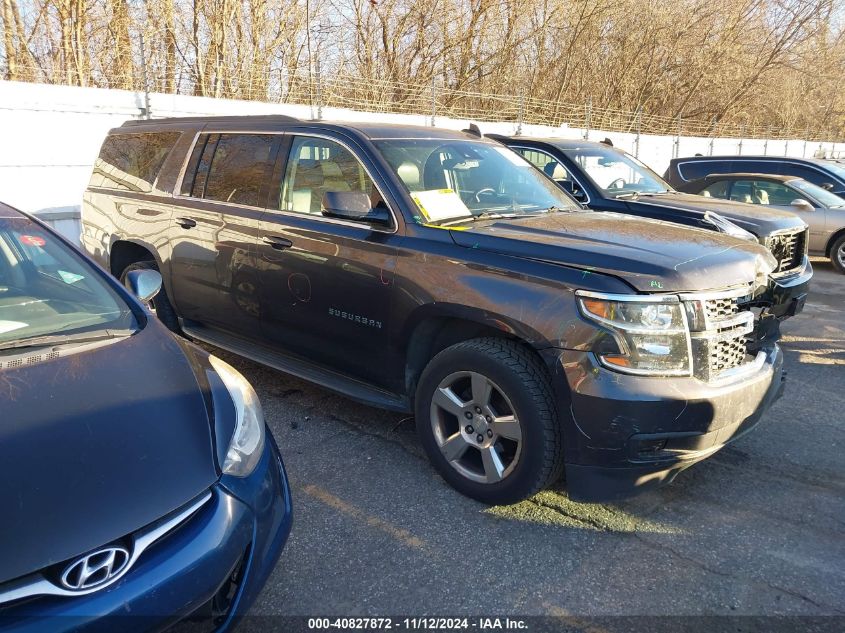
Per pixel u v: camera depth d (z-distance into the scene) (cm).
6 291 294
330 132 405
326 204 358
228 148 464
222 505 215
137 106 949
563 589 274
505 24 2444
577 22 2594
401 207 362
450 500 338
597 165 733
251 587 219
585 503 334
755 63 3031
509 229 349
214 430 234
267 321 430
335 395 471
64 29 1326
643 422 282
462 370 328
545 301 299
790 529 318
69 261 312
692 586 277
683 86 3000
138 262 534
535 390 302
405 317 347
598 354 285
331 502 335
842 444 408
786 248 618
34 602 173
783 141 2508
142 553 192
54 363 246
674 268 296
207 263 459
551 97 2664
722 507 337
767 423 439
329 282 381
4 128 796
